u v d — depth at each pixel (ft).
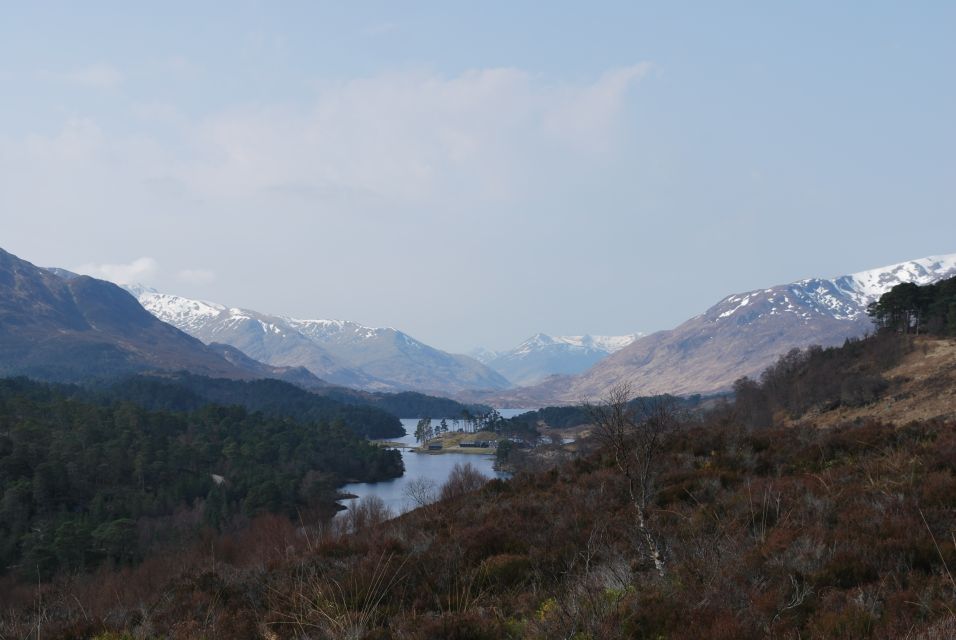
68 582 70.95
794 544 30.86
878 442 57.11
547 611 28.73
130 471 456.86
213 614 36.01
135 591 54.44
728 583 27.14
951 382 270.67
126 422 582.76
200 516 363.76
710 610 24.95
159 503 402.11
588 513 45.93
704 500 45.75
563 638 25.79
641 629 25.04
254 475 469.57
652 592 27.91
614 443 40.55
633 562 33.45
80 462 431.02
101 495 377.30
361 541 47.73
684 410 71.46
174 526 329.72
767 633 22.74
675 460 59.36
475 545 41.73
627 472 40.34
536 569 35.70
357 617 31.04
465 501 64.64
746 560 29.73
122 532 274.77
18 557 285.43
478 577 36.35
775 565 28.84
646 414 41.93
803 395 337.72
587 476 60.49
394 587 35.40
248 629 32.63
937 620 21.75
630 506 45.78
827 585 26.96
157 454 486.38
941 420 60.70
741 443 63.05
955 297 372.79
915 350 343.67
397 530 51.13
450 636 27.76
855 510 35.65
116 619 38.58
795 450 59.47
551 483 65.82
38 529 319.47
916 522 32.09
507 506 53.57
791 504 39.32
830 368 361.71
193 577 43.86
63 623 39.17
